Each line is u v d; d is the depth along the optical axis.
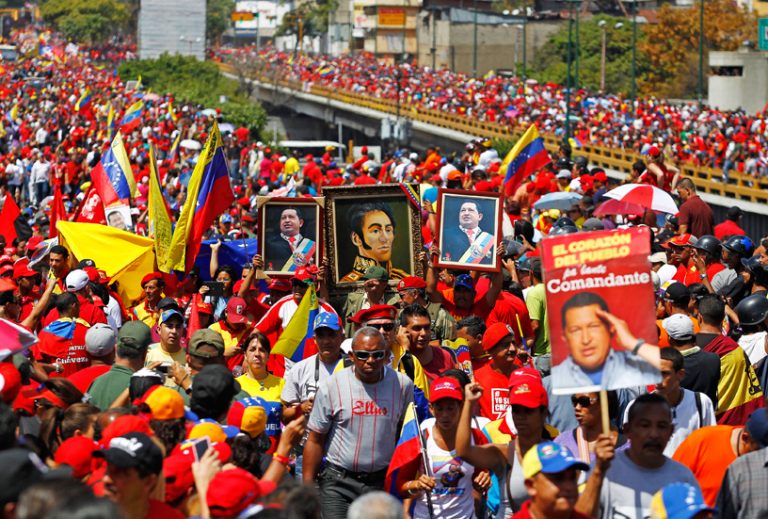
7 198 25.30
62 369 14.07
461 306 15.21
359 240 16.02
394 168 35.81
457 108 92.62
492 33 156.62
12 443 7.97
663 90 123.19
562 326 8.55
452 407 10.62
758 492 9.04
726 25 122.75
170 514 7.91
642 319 8.47
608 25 135.50
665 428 8.96
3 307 14.95
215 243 21.19
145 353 12.24
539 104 84.56
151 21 161.62
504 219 22.02
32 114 85.44
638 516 8.92
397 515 7.29
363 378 11.14
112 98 100.12
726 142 55.81
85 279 15.18
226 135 65.69
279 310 15.27
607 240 8.53
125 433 8.20
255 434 9.90
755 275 16.78
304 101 137.00
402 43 160.62
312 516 7.84
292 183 31.58
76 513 6.12
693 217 22.42
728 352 12.89
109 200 23.64
